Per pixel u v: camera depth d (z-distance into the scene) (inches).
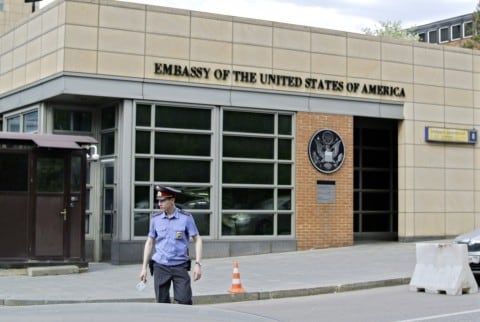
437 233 930.1
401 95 915.4
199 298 513.3
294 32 843.4
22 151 651.5
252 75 816.3
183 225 347.9
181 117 780.6
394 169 1005.2
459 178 950.4
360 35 887.7
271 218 824.3
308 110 848.9
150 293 525.7
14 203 647.1
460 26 2684.5
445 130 941.2
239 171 808.3
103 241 785.6
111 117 786.8
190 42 784.9
